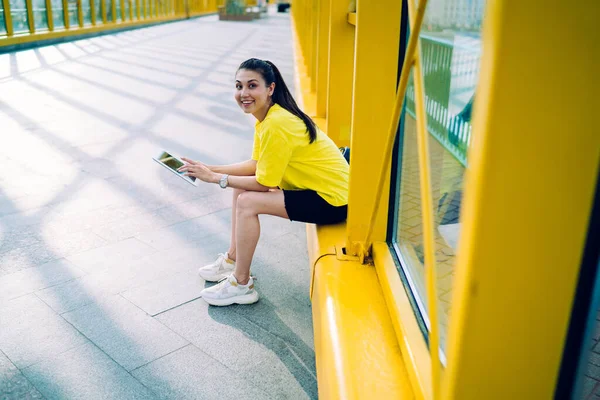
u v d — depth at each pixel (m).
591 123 0.77
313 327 2.53
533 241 0.84
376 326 1.90
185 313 2.76
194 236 3.63
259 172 2.61
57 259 3.29
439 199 1.87
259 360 2.41
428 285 1.15
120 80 9.86
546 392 0.96
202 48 15.71
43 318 2.69
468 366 0.94
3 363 2.36
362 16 2.13
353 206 2.38
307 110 5.62
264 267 3.24
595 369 1.46
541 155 0.79
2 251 3.37
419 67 1.27
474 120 0.83
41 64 11.62
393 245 2.37
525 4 0.73
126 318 2.71
